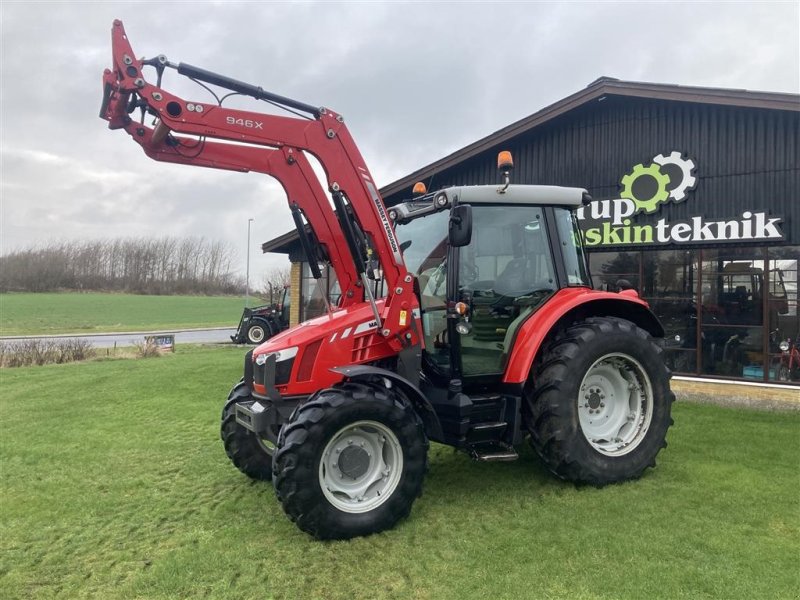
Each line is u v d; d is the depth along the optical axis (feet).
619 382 15.19
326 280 18.70
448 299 13.82
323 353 13.28
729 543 10.94
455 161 32.24
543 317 14.32
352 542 11.53
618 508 12.75
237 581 10.14
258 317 66.28
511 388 14.17
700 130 25.93
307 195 14.20
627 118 27.76
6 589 10.07
